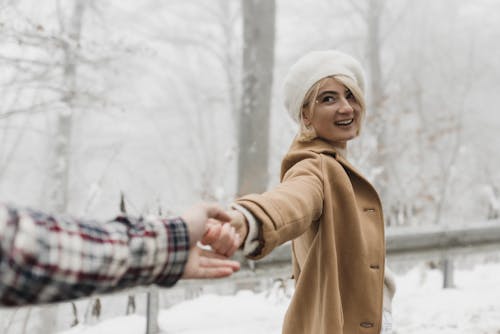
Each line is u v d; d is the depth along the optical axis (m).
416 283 5.11
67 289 0.82
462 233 4.74
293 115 2.11
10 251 0.76
